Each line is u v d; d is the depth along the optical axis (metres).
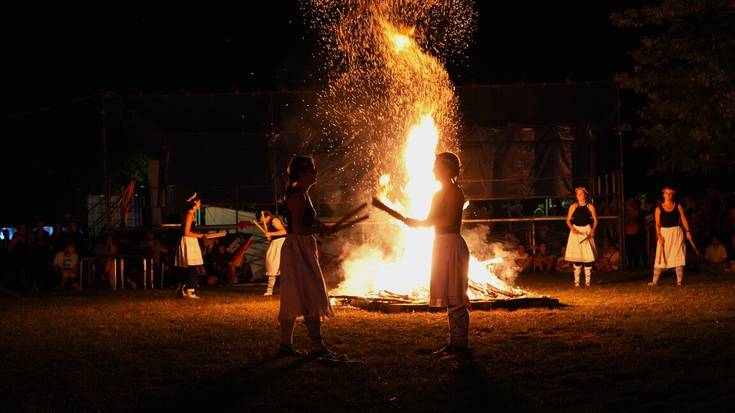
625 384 5.69
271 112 18.81
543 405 5.23
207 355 7.24
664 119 17.75
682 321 8.45
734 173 23.52
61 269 16.75
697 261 16.22
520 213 22.94
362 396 5.59
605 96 18.50
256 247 18.45
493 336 7.82
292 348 7.12
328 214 19.12
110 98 18.77
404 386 5.81
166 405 5.46
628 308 9.80
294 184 7.06
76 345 8.03
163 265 17.12
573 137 18.97
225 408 5.35
